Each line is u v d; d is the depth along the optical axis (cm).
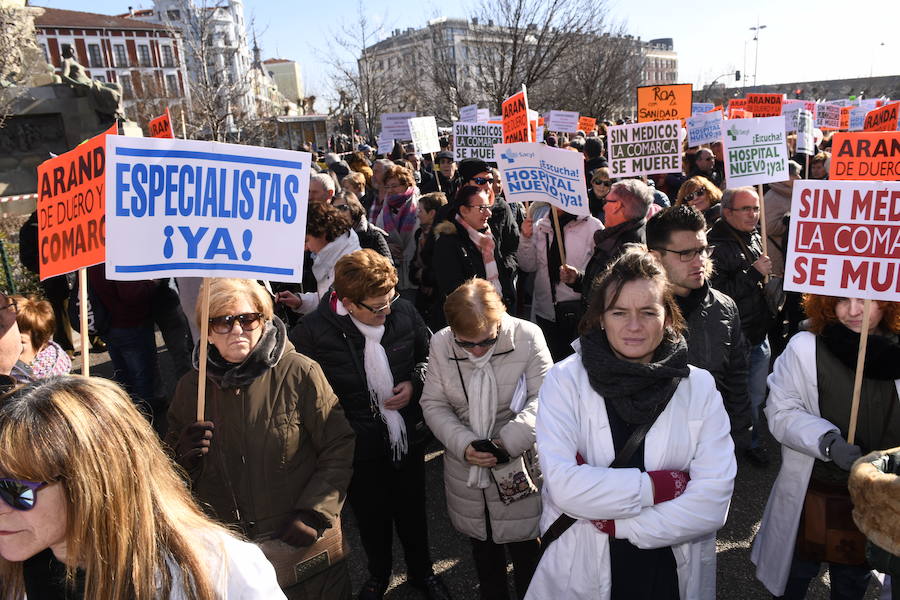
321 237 423
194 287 419
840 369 238
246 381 217
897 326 235
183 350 525
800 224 242
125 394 133
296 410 226
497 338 268
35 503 118
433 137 1043
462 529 280
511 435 256
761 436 476
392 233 707
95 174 214
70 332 719
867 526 183
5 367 263
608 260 382
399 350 298
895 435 231
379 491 300
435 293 523
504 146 460
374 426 288
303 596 224
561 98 2623
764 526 272
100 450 119
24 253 664
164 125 649
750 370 401
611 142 630
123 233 209
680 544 202
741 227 382
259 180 224
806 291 242
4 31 1322
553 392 214
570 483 193
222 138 1864
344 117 2873
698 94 4809
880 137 296
